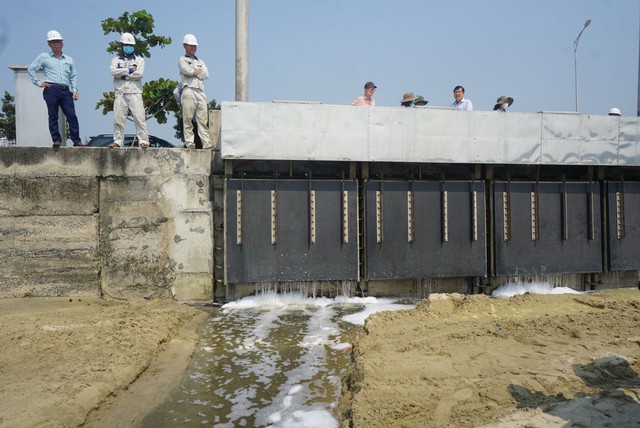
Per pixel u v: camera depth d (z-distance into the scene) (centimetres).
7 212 1005
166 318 860
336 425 518
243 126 1007
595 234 1208
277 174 1084
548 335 698
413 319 796
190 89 1052
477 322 762
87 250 1021
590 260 1203
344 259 1088
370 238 1101
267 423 525
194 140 1113
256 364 700
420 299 1123
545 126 1120
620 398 496
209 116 1094
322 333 848
